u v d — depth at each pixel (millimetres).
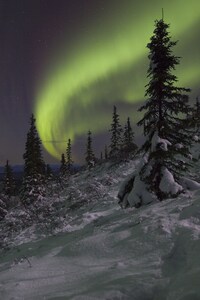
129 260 7512
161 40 17031
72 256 8812
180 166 16141
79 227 16719
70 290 6152
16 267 9258
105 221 13422
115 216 13828
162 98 16859
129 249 8164
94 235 10383
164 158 15414
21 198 36406
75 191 27797
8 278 8047
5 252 14977
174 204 12039
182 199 12633
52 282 6973
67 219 19766
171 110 16844
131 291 5516
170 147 15875
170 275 6145
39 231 17828
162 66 16969
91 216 18766
